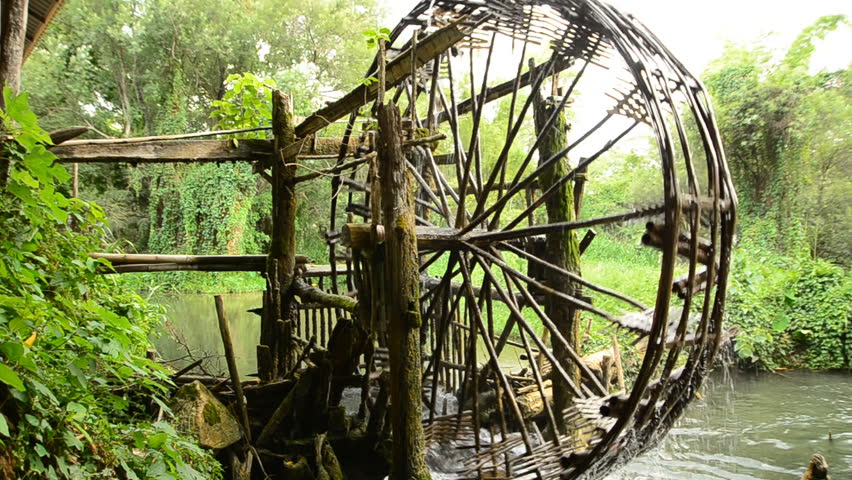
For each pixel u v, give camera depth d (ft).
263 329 18.47
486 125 51.85
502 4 14.07
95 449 7.56
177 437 8.87
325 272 21.40
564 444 14.11
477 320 15.16
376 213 13.52
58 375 7.24
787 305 30.86
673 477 16.58
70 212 9.37
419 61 14.20
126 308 12.36
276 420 14.80
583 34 13.89
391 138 12.29
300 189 67.26
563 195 18.53
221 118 21.99
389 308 12.61
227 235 65.51
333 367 16.07
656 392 11.89
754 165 39.14
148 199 70.95
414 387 12.48
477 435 15.21
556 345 18.20
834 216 36.60
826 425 21.03
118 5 68.39
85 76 65.72
